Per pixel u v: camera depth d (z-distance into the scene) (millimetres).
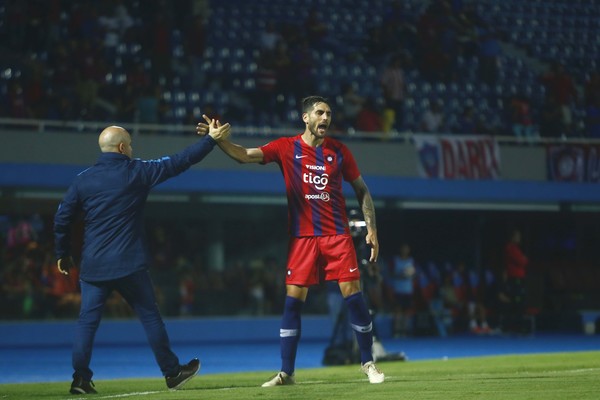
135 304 24250
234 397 21484
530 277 81500
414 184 73625
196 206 71000
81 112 71875
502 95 89312
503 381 24109
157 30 80062
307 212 24859
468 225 80625
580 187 77250
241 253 72375
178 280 70188
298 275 24969
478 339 68500
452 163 74750
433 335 72062
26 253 66750
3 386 30797
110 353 58719
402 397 20750
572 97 87562
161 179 24406
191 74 81375
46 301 66812
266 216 73000
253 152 24812
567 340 66875
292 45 84188
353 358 45969
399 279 70688
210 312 71000
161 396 22453
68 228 24500
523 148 76812
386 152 74062
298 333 25312
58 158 67438
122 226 23938
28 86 71625
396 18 90750
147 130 72562
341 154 25109
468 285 75750
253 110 79062
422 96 86500
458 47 90750
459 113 86500
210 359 54156
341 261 24875
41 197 67188
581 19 101438
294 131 74125
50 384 32156
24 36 79500
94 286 24094
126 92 73000
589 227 83312
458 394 21016
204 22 86938
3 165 65688
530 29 98750
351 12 96250
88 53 75250
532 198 76062
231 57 86562
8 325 65562
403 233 78000
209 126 24812
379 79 87250
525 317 71000
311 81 81625
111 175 24000
